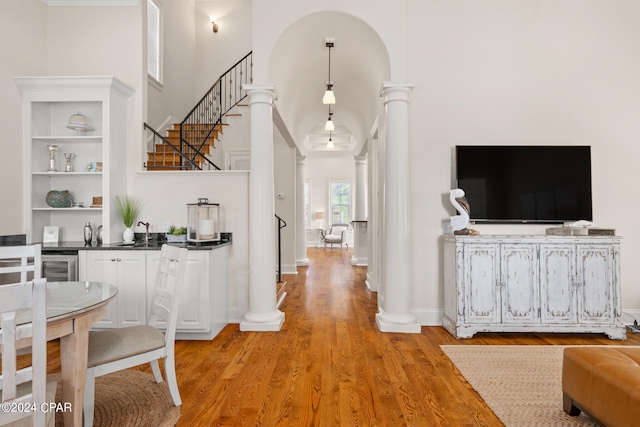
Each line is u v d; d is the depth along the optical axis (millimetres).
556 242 3520
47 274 3520
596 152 4008
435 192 3998
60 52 4164
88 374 1937
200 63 8117
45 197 4016
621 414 1716
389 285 3775
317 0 3775
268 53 3811
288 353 3152
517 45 4012
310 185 12359
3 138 3621
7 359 1120
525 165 3904
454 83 4012
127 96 4074
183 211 4062
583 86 4008
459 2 4012
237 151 7066
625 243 3975
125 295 3488
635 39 4008
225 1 8164
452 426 2072
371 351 3193
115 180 3877
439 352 3176
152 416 2172
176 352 3188
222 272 3816
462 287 3545
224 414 2197
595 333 3678
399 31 3797
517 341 3477
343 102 6746
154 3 6520
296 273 7336
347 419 2143
